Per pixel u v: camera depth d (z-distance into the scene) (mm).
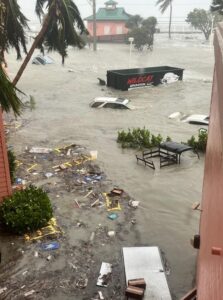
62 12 21078
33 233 11766
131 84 32625
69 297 9297
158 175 16297
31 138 20562
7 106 10102
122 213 13305
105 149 19203
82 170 16672
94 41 56906
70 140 20406
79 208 13500
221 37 5582
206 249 5246
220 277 2871
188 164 17453
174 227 12555
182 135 21266
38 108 26578
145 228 12453
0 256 10391
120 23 72625
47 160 17672
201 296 5500
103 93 31469
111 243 11555
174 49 61938
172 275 10281
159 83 34719
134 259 9969
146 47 63250
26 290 9484
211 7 31734
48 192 14570
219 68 4250
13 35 21172
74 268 10344
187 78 38375
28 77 37250
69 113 25516
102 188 15070
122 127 22719
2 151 12055
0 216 11922
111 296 9336
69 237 11750
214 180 5109
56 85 34188
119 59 50688
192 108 27047
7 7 19297
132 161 17781
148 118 24578
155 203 14047
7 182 12492
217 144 5105
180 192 14820
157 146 19344
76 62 47719
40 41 22203
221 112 3195
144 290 8883
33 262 10516
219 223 3359
